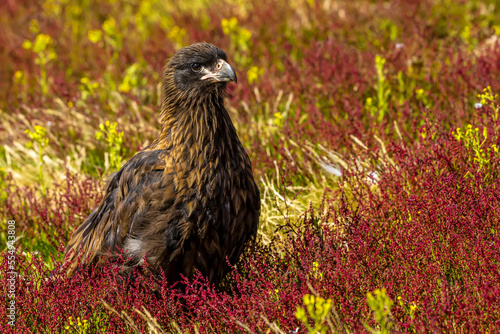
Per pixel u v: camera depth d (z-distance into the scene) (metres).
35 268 8.71
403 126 10.79
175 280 8.26
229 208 8.22
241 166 8.40
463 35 13.58
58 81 15.10
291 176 10.75
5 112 14.97
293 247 8.26
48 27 20.30
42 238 10.62
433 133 9.44
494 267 7.23
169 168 8.01
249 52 15.30
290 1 18.53
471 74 12.01
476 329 6.60
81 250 8.96
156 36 17.94
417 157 8.95
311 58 13.73
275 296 7.64
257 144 11.52
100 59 16.31
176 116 8.31
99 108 13.54
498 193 7.93
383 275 7.68
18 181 12.41
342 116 12.02
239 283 8.01
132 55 16.42
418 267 7.60
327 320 7.11
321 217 9.01
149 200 7.99
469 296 6.97
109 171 11.73
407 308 7.34
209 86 8.19
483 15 14.87
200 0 20.50
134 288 8.19
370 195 8.71
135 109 13.11
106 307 7.70
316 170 10.92
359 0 17.44
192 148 8.02
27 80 16.08
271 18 17.47
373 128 10.83
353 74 12.55
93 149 12.78
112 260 8.39
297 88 12.87
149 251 8.02
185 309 8.39
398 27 15.43
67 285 8.16
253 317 7.30
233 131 8.48
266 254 8.60
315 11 17.20
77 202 10.41
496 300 6.84
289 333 7.09
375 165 10.10
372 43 14.45
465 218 7.79
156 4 20.91
